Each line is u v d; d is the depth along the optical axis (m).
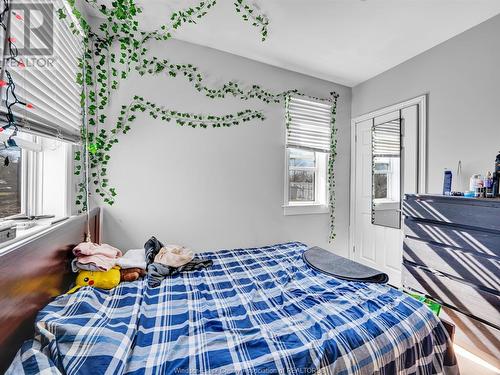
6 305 0.71
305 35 2.15
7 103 0.86
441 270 1.76
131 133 2.09
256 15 1.92
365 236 2.95
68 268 1.28
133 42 2.06
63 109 1.44
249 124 2.55
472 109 1.98
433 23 1.96
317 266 1.74
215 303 1.25
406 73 2.51
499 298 1.44
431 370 1.09
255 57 2.51
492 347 1.46
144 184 2.14
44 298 0.98
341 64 2.62
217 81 2.39
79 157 1.74
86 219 1.62
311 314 1.13
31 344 0.77
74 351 0.76
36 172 1.43
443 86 2.18
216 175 2.41
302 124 2.84
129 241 2.11
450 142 2.13
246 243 2.58
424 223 1.88
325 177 3.02
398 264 2.57
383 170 2.73
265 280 1.54
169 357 0.83
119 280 1.40
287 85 2.74
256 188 2.60
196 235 2.35
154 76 2.15
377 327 1.04
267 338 0.94
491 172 1.85
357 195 3.06
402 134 2.54
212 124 2.38
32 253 0.88
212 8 1.85
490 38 1.87
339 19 1.94
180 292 1.36
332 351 0.90
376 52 2.39
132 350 0.87
